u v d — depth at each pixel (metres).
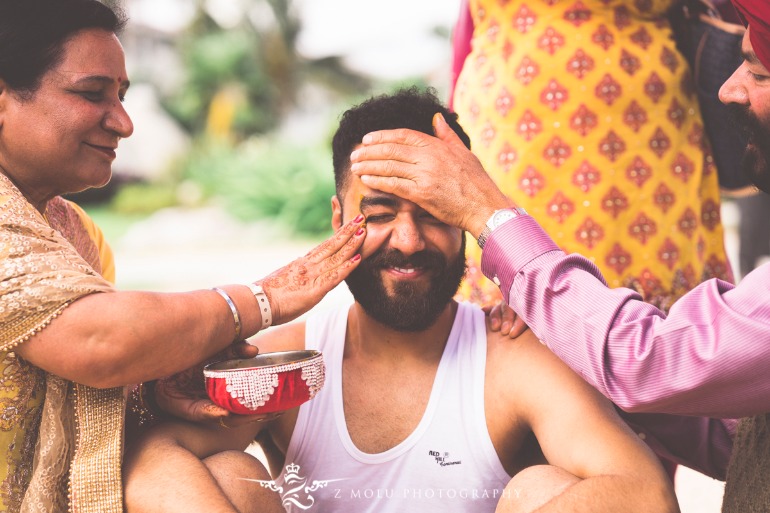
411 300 1.97
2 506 1.82
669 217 2.56
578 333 1.72
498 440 2.02
